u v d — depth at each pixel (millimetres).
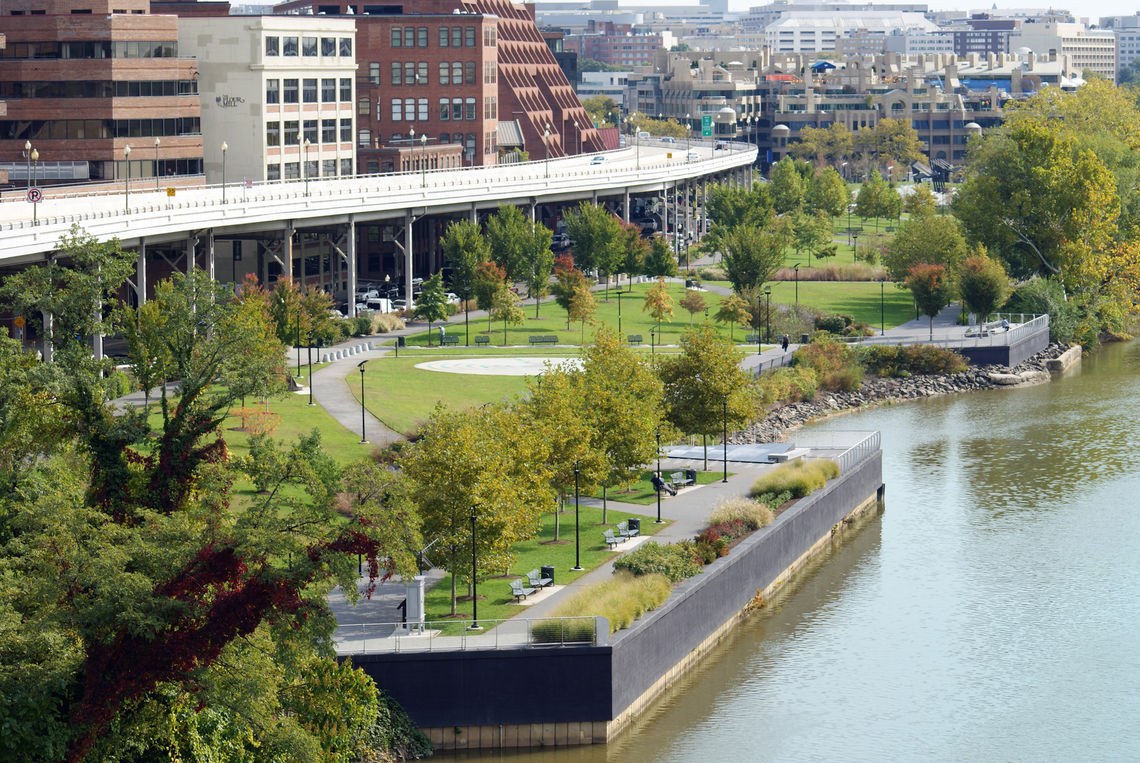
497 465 84938
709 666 88062
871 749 77938
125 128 192875
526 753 76688
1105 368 183750
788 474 110188
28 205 160250
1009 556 107000
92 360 74750
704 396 115812
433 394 135750
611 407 104562
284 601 59688
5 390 72875
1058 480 126562
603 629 78312
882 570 104625
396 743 74375
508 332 178250
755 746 78125
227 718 64938
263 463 68188
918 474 129625
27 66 190000
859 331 183500
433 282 175375
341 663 73938
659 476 107375
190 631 58719
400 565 63969
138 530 63375
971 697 83938
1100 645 90938
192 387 74188
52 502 61625
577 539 90875
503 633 78438
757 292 191500
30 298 75312
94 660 57938
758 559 97375
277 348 131375
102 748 59312
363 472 66562
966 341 176750
